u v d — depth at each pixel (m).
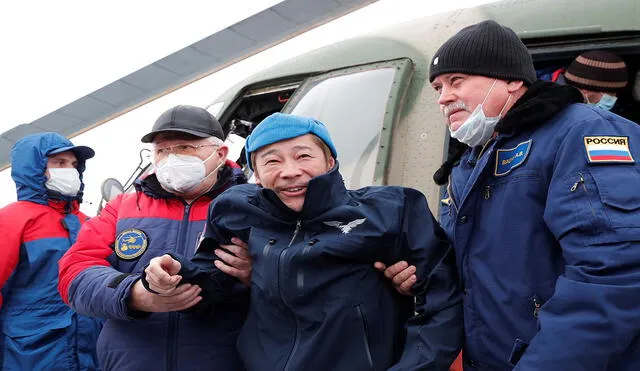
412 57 3.36
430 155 3.01
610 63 3.11
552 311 1.49
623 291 1.39
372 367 1.73
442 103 1.88
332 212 1.83
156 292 1.85
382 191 1.95
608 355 1.40
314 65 3.82
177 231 2.34
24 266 3.32
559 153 1.62
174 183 2.34
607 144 1.56
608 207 1.47
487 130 1.84
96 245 2.35
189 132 2.32
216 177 2.47
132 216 2.39
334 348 1.72
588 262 1.46
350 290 1.78
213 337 2.14
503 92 1.80
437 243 1.87
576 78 3.19
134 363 2.12
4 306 3.32
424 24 3.56
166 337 2.13
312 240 1.82
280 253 1.82
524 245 1.66
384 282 1.89
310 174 1.87
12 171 3.50
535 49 3.18
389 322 1.84
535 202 1.68
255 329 1.91
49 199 3.49
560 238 1.56
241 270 2.03
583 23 3.07
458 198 1.93
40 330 3.25
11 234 3.25
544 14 3.22
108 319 2.27
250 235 1.94
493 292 1.70
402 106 3.21
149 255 2.29
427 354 1.72
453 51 1.82
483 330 1.73
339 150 3.25
